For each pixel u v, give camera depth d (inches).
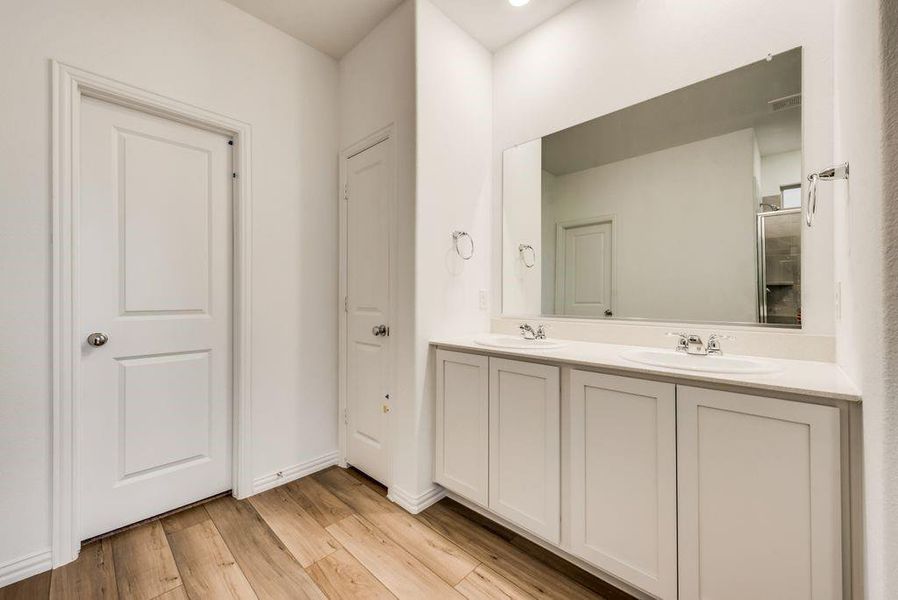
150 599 53.2
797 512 39.2
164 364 73.2
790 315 57.5
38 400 57.9
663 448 48.3
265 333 84.4
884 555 25.1
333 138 97.7
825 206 54.2
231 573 58.3
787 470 39.8
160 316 72.7
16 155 56.2
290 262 89.0
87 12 62.5
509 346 71.8
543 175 86.2
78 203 61.9
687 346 63.7
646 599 53.0
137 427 70.0
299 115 90.7
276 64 86.7
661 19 70.0
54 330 58.9
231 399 81.9
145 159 71.0
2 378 55.2
